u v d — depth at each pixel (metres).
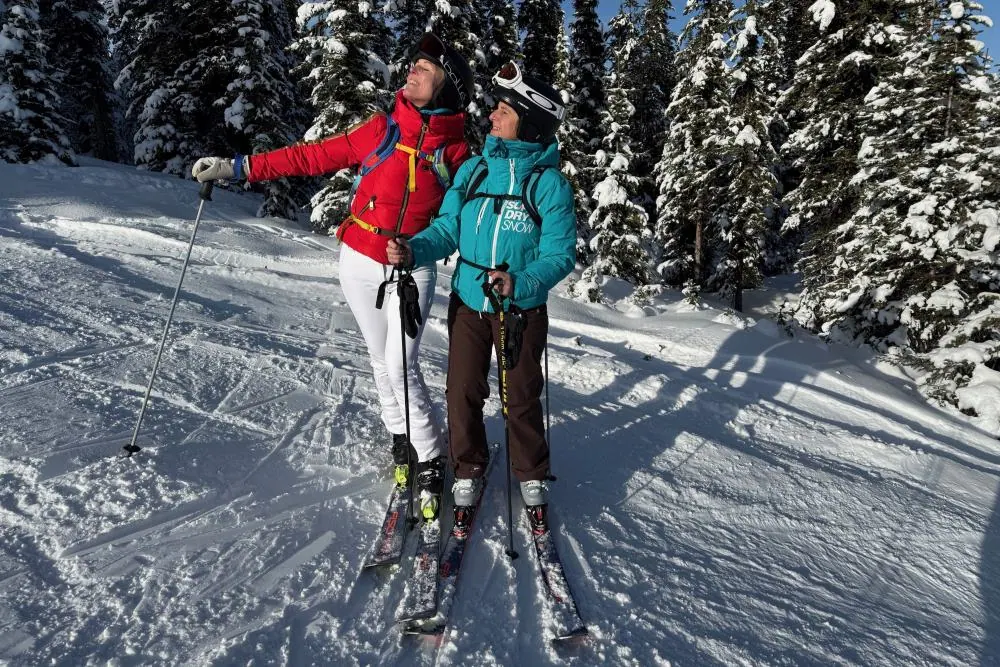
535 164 2.42
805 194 16.08
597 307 12.90
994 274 10.04
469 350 2.48
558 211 2.38
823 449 4.69
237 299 6.60
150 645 1.75
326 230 15.42
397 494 2.69
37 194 12.55
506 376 2.49
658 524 2.94
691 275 22.02
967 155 10.20
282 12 21.64
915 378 9.76
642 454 3.85
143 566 2.08
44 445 2.72
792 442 4.73
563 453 3.65
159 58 21.70
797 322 13.17
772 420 5.12
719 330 10.44
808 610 2.41
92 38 26.50
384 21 18.80
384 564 2.22
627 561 2.53
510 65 2.36
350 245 2.72
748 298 20.41
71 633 1.76
